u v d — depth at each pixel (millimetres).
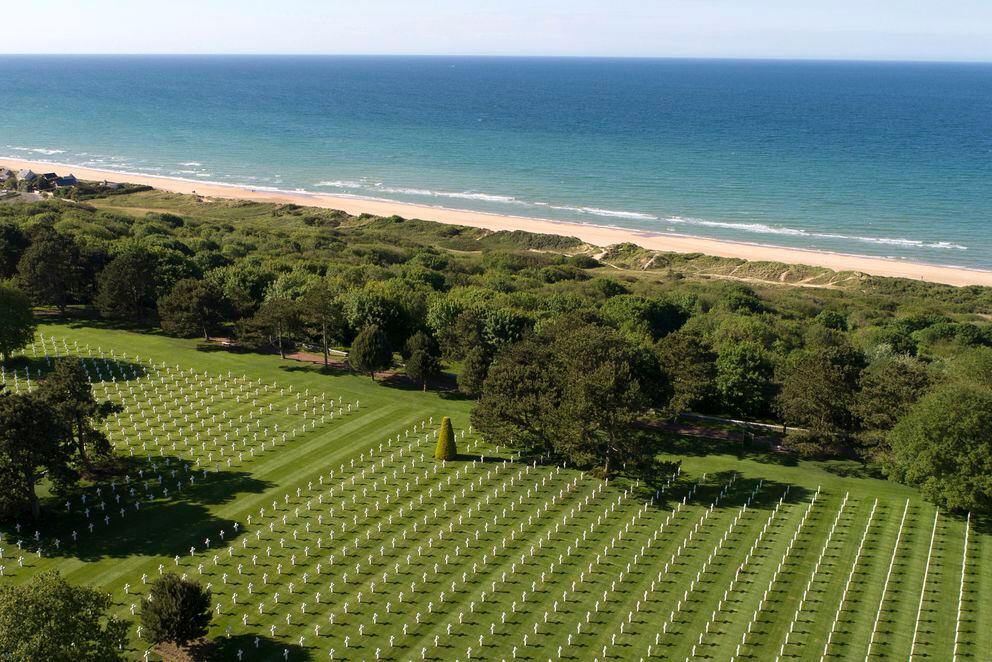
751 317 117375
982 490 62094
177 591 48375
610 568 60281
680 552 62562
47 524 63969
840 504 70125
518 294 124000
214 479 72625
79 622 39875
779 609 55781
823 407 76188
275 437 81812
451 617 54125
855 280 164125
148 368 100125
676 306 125688
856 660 50781
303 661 49250
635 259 184000
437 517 67125
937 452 63812
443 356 98062
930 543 63875
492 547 62719
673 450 81000
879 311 137500
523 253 183375
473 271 165625
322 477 73375
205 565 59062
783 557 61938
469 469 75875
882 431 73562
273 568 59094
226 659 49219
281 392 94062
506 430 76062
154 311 121500
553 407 74562
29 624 37719
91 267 120750
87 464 71375
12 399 61344
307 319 100688
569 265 175250
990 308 142500
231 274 121312
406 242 192250
